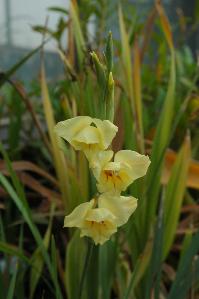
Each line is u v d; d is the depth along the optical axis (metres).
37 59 1.86
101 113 0.47
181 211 0.94
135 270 0.65
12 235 0.98
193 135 1.25
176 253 1.05
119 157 0.45
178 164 0.79
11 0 1.78
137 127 0.83
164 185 0.91
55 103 1.17
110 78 0.46
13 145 1.19
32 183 0.90
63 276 0.84
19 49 1.83
